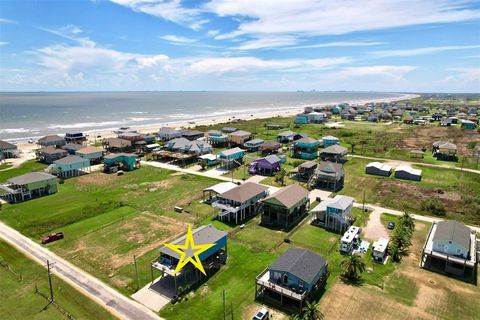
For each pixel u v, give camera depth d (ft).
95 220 205.36
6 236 183.62
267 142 394.73
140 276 146.72
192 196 247.29
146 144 413.18
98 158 349.61
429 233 172.45
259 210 220.64
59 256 163.43
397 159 354.95
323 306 126.52
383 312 123.34
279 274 133.18
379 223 199.62
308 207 223.92
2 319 119.03
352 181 280.51
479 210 212.23
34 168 321.32
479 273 148.15
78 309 124.57
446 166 325.21
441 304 127.85
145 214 214.28
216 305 127.75
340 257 162.81
